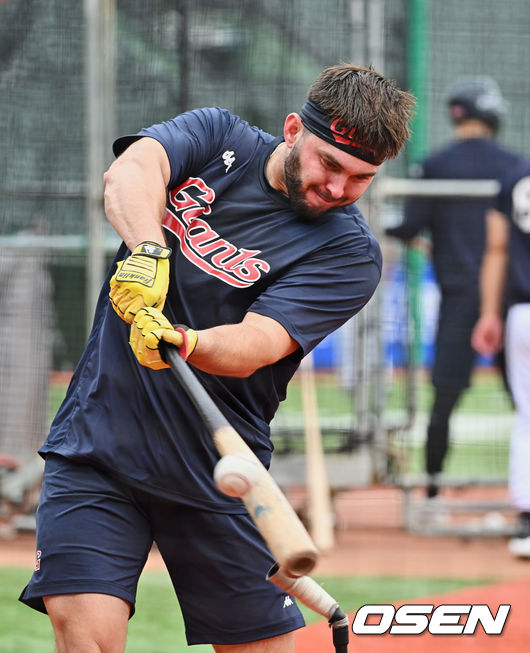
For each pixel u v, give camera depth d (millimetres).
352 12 21750
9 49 21734
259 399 9773
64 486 9234
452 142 22438
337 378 28359
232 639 9625
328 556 20188
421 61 22844
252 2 21234
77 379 9750
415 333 22859
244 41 21281
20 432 21312
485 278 21969
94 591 8891
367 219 21922
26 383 21172
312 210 9438
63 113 21734
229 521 9398
